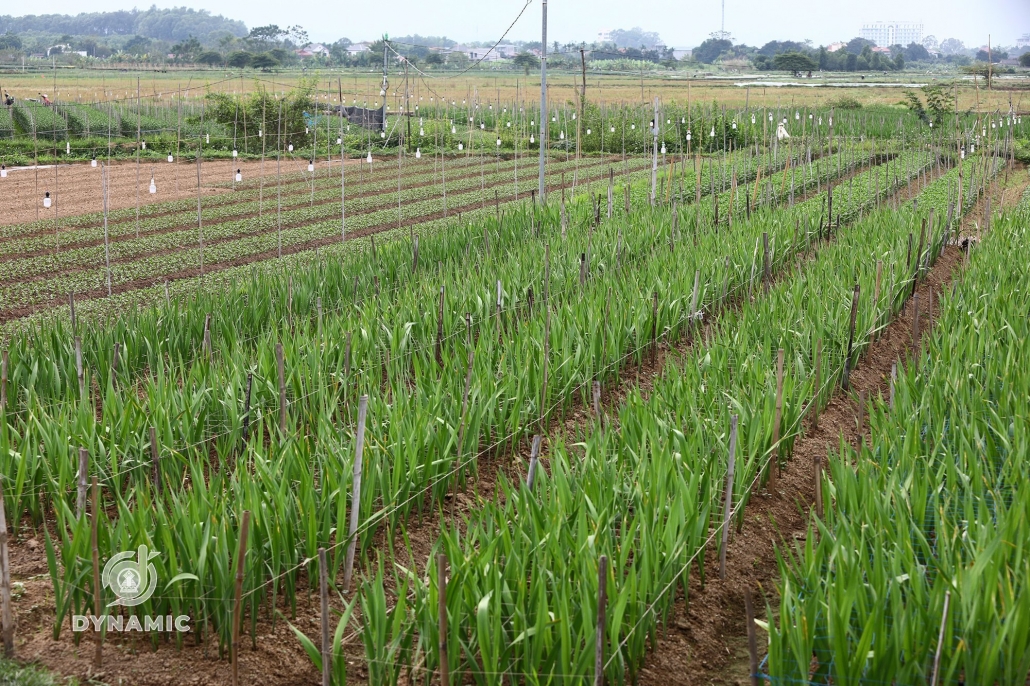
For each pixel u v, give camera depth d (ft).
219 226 81.41
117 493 25.75
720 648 23.32
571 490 24.88
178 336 39.73
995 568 19.39
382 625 19.34
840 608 19.29
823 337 39.29
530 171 121.60
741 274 51.34
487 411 31.27
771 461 30.45
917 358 42.19
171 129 151.43
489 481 31.17
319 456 26.84
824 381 36.81
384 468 26.03
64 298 57.00
